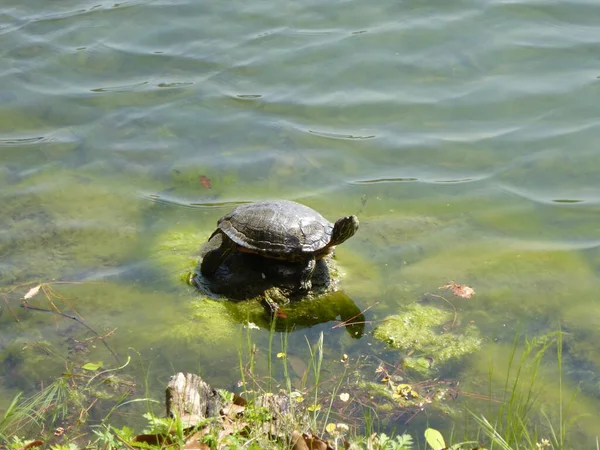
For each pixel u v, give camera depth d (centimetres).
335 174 314
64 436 246
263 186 311
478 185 309
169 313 276
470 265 288
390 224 299
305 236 279
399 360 263
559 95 334
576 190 305
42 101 343
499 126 326
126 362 263
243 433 237
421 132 326
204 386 244
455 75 345
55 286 283
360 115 332
